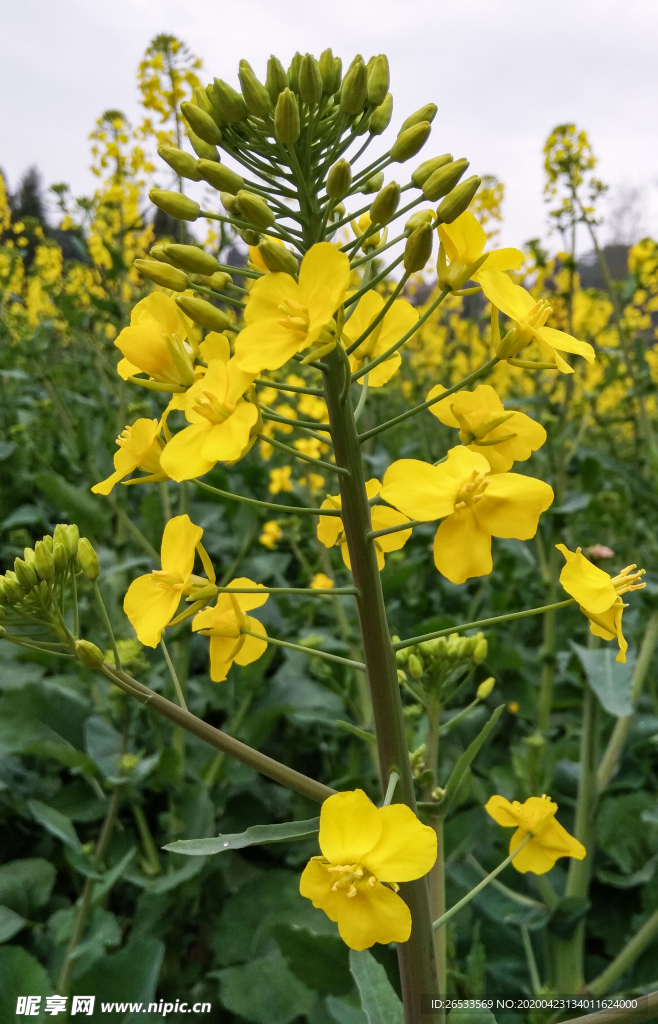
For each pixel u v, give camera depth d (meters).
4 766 0.25
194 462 0.09
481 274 0.09
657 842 0.22
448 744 0.28
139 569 0.34
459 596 0.38
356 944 0.08
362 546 0.10
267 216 0.09
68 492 0.30
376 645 0.10
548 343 0.09
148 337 0.09
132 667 0.21
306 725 0.28
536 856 0.12
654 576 0.24
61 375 0.57
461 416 0.10
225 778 0.26
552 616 0.30
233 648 0.11
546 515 0.31
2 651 0.28
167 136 0.37
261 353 0.08
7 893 0.20
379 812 0.08
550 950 0.19
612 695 0.19
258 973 0.19
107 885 0.18
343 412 0.10
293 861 0.24
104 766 0.21
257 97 0.10
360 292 0.09
